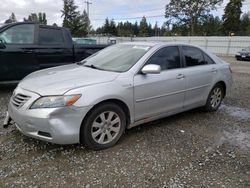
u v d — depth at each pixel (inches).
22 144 142.2
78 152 135.9
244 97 281.4
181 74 177.0
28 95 130.2
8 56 235.1
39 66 254.5
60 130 124.2
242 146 152.3
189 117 202.2
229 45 1413.6
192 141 156.2
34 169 118.7
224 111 223.8
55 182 109.9
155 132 167.8
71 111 125.6
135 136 159.8
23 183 108.2
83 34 2426.2
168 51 176.1
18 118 131.5
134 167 123.5
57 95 125.0
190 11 2274.9
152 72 149.9
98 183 110.3
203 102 204.2
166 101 169.2
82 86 131.5
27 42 248.5
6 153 132.0
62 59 270.7
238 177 119.0
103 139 140.0
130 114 150.3
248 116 211.8
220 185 112.3
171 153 139.3
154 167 124.3
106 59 172.9
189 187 110.0
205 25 2388.0
